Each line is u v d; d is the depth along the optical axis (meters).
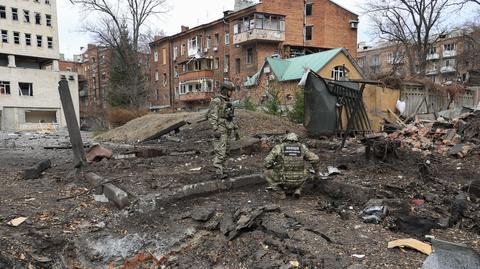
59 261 4.57
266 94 23.41
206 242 4.87
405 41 37.31
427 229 4.60
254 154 10.30
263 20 38.22
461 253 3.32
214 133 7.12
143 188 6.44
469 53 44.25
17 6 43.53
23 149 14.12
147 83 49.41
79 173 7.85
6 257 4.32
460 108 16.41
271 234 4.71
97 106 52.31
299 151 6.18
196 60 46.16
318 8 42.69
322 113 13.06
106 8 38.31
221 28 43.91
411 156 8.94
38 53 45.59
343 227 4.77
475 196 5.93
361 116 14.09
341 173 7.45
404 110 16.31
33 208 5.81
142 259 4.73
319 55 32.44
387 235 4.49
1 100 40.97
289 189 6.30
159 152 10.55
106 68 59.00
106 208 5.93
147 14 40.00
